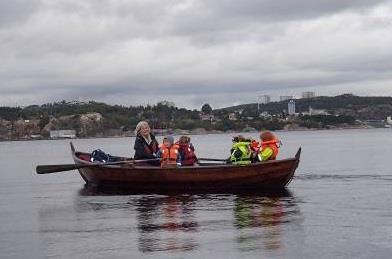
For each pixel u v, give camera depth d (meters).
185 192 16.69
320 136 121.12
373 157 36.81
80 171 20.12
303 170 25.88
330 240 9.58
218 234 10.23
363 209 12.88
